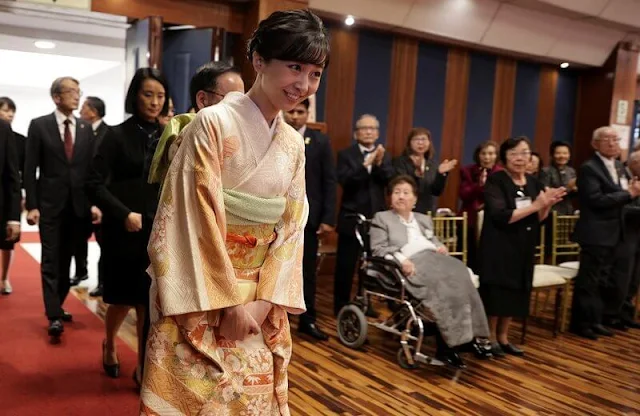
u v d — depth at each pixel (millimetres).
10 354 3121
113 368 2877
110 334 2854
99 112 5105
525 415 2811
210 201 1246
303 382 3062
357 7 5512
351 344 3691
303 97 1284
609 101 7461
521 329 4430
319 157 3768
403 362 3383
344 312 3754
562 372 3484
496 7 6176
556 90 7562
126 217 2496
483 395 3033
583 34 6938
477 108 6914
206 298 1231
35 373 2871
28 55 8289
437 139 6660
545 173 5586
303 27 1215
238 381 1332
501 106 7102
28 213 3516
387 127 6316
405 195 3654
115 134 2609
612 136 4199
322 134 3838
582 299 4340
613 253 4344
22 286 4707
